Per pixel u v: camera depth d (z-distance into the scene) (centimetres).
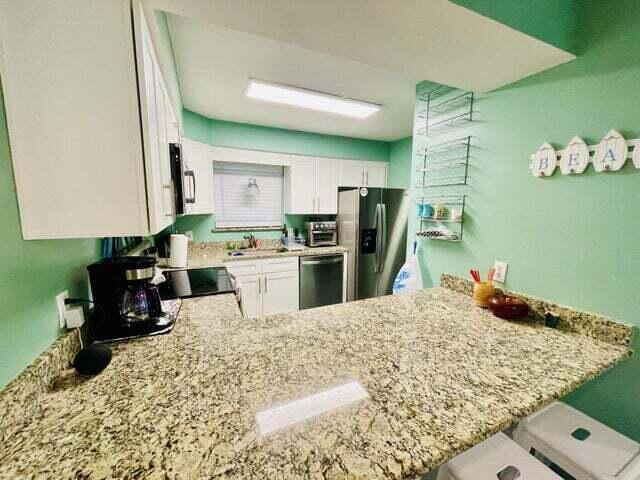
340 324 117
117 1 71
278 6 85
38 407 65
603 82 101
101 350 81
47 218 72
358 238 326
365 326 115
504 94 136
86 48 70
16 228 67
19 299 67
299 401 68
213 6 85
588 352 96
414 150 196
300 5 85
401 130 350
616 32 97
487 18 88
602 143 102
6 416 57
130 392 71
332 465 51
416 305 142
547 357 92
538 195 124
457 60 114
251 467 50
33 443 55
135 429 59
